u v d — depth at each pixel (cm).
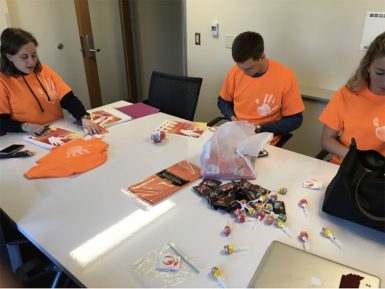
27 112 181
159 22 426
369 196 98
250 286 82
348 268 84
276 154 150
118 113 200
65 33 333
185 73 305
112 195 120
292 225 104
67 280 113
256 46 169
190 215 109
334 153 152
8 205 115
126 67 400
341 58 211
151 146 159
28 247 128
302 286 80
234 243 97
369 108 142
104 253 93
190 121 197
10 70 171
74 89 361
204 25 269
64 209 112
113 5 375
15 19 291
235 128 132
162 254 92
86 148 154
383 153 144
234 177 128
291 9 220
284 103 189
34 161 146
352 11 197
